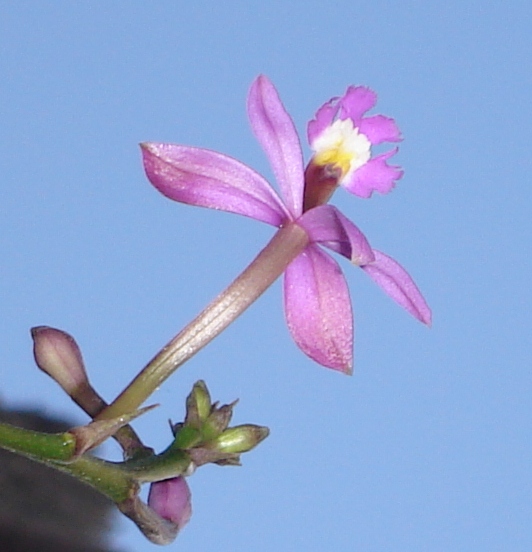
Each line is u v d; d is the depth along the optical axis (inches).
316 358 7.4
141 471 7.0
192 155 7.4
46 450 6.8
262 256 7.3
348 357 7.4
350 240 7.2
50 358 7.1
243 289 7.3
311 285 7.5
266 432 7.1
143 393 7.0
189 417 7.1
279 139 7.5
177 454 7.0
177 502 7.2
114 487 6.9
